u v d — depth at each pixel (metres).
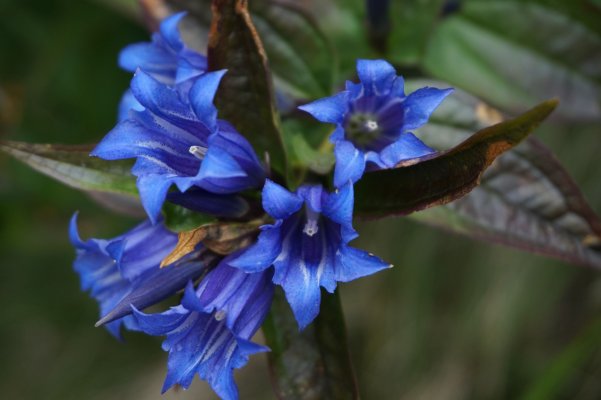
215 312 0.42
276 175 0.45
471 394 0.61
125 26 0.63
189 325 0.42
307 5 0.52
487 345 0.60
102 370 0.67
